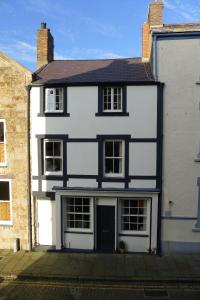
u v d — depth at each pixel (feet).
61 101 48.49
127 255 46.70
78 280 39.70
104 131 47.14
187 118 45.83
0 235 50.31
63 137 48.03
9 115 48.93
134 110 46.44
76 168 48.11
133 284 38.52
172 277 39.45
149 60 55.06
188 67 45.42
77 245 49.26
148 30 56.65
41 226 50.42
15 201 49.67
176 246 47.03
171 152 46.37
